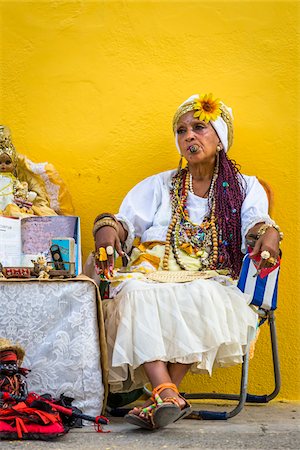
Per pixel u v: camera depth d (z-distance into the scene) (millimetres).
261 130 4902
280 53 4926
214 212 4289
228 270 4184
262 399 4523
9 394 3418
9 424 3340
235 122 4914
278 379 4434
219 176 4359
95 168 4984
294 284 4812
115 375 3771
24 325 3674
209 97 4316
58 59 5043
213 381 4785
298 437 3471
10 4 5074
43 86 5043
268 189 4406
